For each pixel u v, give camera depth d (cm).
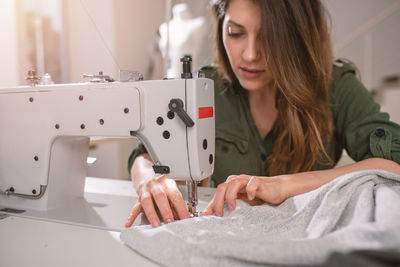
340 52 442
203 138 74
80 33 97
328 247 40
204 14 379
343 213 57
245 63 99
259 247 44
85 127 80
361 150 100
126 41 211
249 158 121
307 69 102
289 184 78
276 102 117
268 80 106
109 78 84
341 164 182
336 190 60
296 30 96
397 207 50
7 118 87
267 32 91
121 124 76
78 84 81
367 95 116
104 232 68
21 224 74
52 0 100
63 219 76
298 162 111
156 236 56
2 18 102
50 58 100
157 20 253
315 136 107
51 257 57
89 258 56
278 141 115
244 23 92
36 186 84
